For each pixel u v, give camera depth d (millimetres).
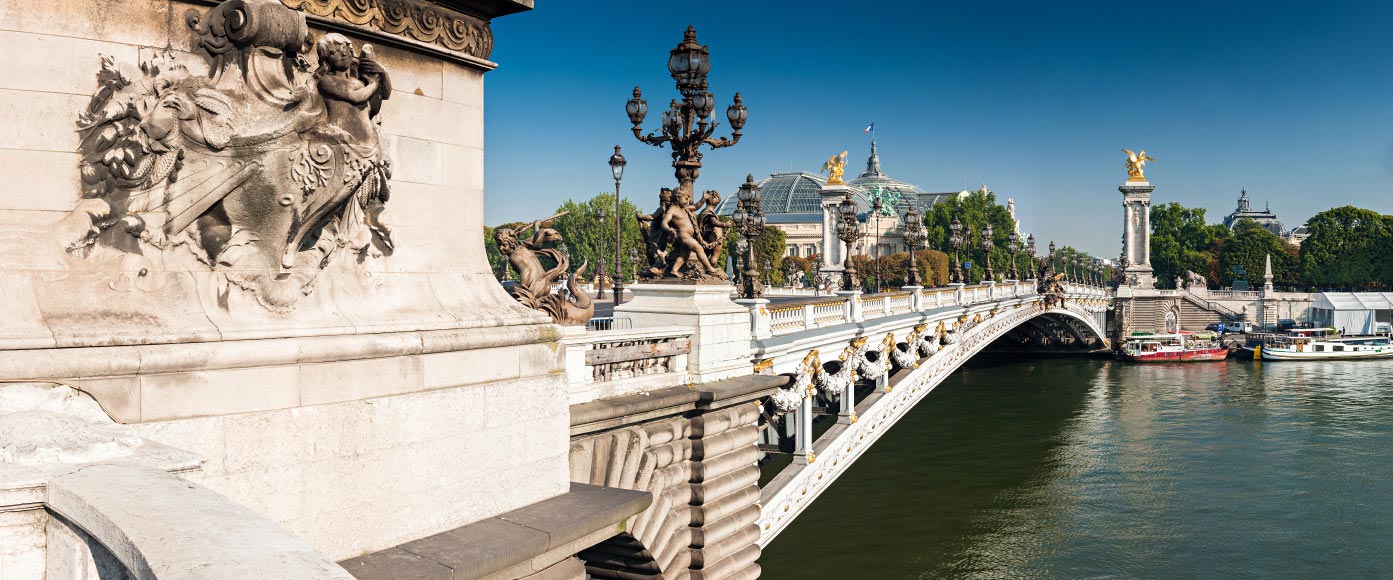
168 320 9812
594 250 130875
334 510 10961
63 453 7379
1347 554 43438
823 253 114625
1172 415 78312
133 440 8023
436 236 12750
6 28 9203
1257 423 74125
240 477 10133
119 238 9734
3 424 7898
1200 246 199250
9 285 9047
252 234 10531
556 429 13930
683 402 19344
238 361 10094
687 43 21594
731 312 22000
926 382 47156
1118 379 102062
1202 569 41594
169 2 10062
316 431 10773
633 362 19156
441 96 12789
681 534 19953
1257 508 50688
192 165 10031
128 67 9781
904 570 41625
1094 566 42062
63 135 9461
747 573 21609
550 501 13656
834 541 45500
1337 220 164750
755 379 22062
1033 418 77188
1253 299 148000
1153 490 54188
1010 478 56969
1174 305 142125
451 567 11055
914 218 56094
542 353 13695
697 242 21469
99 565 6230
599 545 19141
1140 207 143750
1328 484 55281
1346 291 165250
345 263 11500
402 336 11594
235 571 5016
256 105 10336
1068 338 127750
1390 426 72125
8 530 6793
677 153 22016
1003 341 129625
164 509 6109
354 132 11133
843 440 35281
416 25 12203
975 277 175625
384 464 11461
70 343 9047
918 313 44969
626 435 18156
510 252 16969
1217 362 119125
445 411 12180
